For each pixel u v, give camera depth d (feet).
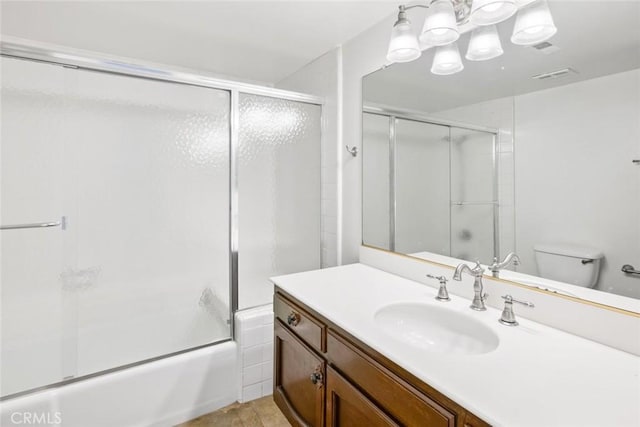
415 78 5.07
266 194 6.70
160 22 5.73
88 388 4.93
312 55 7.18
